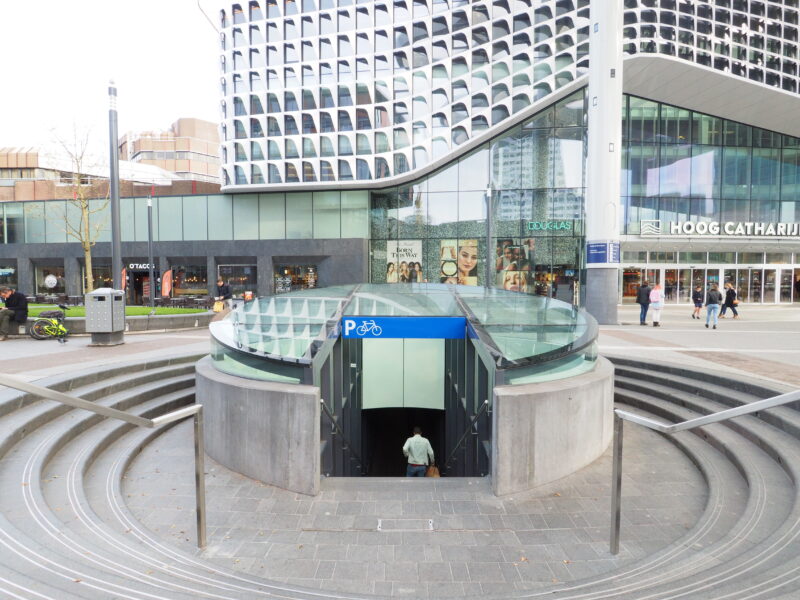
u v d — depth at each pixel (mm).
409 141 27875
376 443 13781
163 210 30750
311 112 28578
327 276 29031
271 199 29625
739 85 25781
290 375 6105
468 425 8438
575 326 7707
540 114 27297
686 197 28703
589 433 6406
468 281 28344
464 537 4699
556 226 27375
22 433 6059
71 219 32219
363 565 4207
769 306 27766
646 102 28516
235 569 4133
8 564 3078
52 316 13477
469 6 27125
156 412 7992
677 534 4758
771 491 5027
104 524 4422
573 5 25781
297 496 5586
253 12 29141
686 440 6895
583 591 3516
